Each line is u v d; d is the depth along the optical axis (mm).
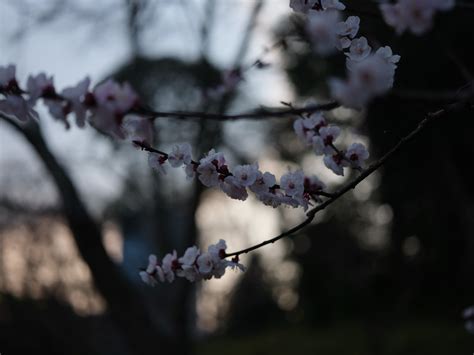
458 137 8031
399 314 12234
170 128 6570
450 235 10391
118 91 1243
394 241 11391
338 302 16500
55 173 6832
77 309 10914
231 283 19906
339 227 14164
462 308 12312
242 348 14938
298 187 1885
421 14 1200
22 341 10250
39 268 10852
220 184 1864
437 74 5941
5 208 10812
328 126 2025
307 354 12711
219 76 6816
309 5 1707
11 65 1335
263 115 2018
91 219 6980
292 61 6262
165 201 10219
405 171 9570
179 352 7293
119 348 10758
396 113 4715
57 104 1266
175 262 2049
